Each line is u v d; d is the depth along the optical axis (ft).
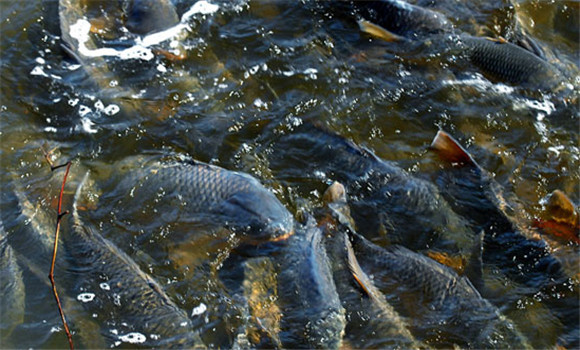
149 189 12.53
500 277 12.32
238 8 14.33
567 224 12.52
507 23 14.49
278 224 12.22
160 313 11.80
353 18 14.35
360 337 11.78
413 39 14.07
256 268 12.14
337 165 12.91
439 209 12.58
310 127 13.23
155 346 11.70
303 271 11.97
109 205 12.52
